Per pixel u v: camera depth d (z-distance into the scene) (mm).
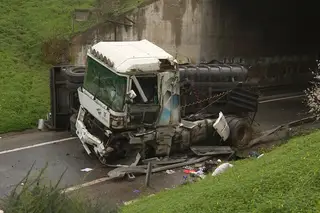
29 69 18453
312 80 22812
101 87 12062
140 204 8703
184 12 19281
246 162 10125
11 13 21219
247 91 14508
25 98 16594
